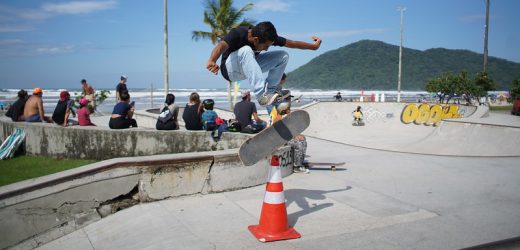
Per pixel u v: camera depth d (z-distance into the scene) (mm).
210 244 3682
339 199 5191
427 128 18469
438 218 4422
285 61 3916
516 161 8148
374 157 8852
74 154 8273
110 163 4793
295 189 5734
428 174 6836
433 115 18578
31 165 7555
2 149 8539
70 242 4184
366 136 16422
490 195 5406
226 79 3873
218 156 5445
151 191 5027
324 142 11938
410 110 19891
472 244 3650
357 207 4836
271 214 3826
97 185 4664
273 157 3891
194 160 5273
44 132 8602
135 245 3871
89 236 4297
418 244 3658
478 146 10523
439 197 5309
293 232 3871
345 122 20766
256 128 7609
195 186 5312
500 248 3564
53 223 4320
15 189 4020
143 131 7742
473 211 4684
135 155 7828
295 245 3648
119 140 7895
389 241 3734
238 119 7891
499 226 4156
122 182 4855
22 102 9953
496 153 9828
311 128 19000
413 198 5258
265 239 3715
